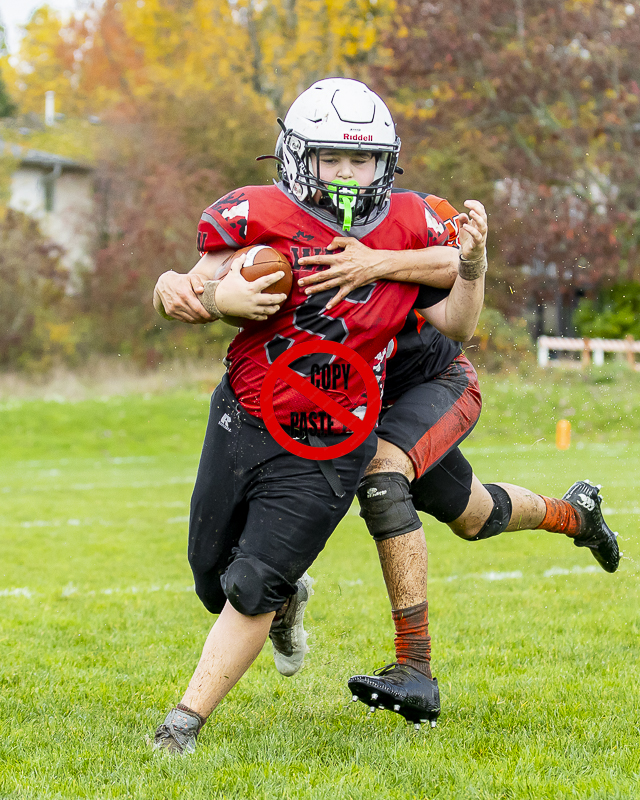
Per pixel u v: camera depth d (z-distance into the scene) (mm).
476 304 10945
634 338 90938
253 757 10453
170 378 86562
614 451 54875
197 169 99188
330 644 16234
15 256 96250
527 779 9492
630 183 85625
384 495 11523
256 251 10383
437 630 17375
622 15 87750
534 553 26812
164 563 26094
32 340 93812
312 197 10711
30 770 10258
